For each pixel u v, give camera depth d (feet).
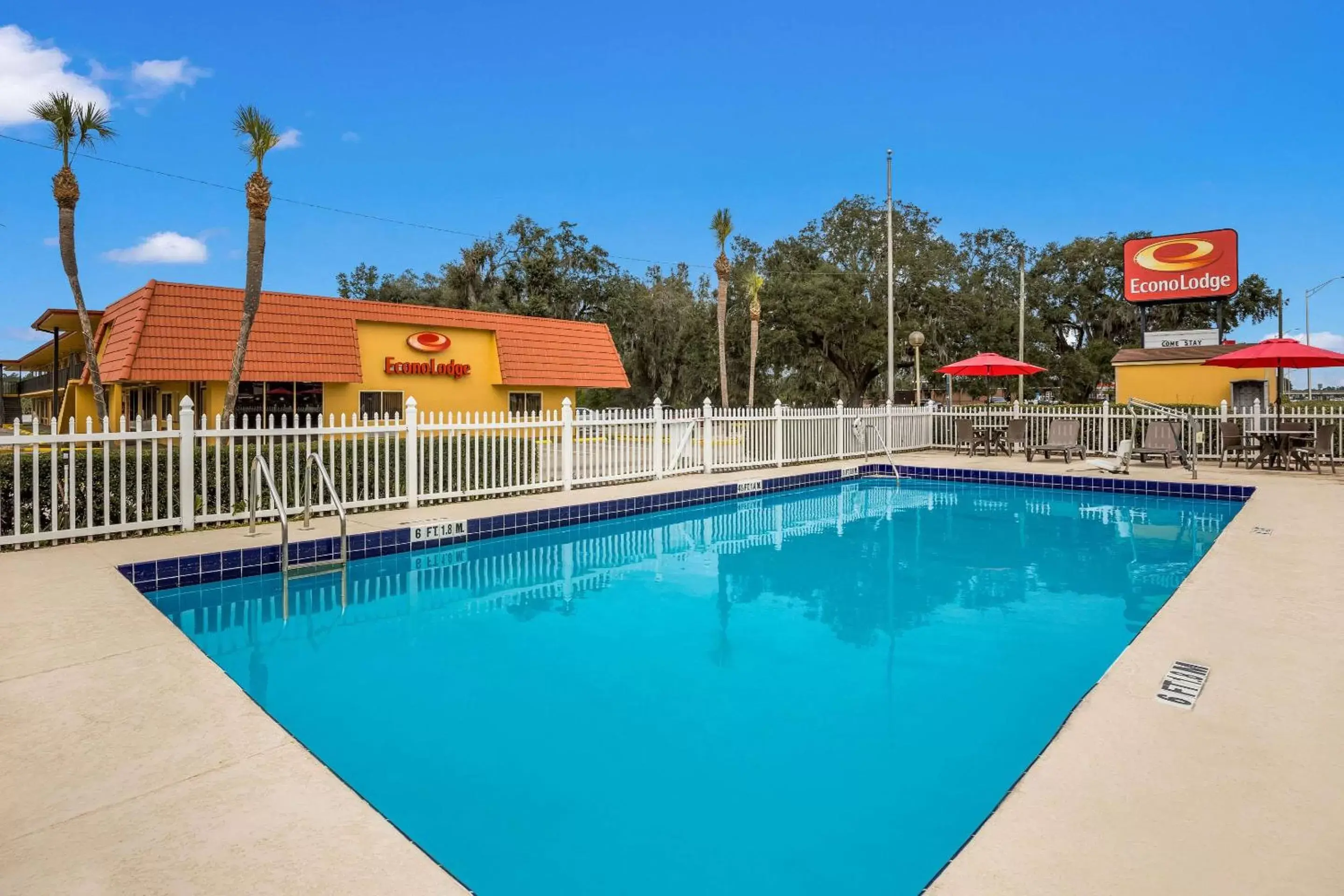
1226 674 12.96
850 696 15.20
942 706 14.65
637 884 9.13
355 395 61.57
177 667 13.88
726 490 42.29
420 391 66.44
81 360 77.15
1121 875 7.39
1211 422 54.03
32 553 23.36
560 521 33.81
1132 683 12.59
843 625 20.16
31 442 23.94
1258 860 7.64
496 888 9.08
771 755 12.67
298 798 9.33
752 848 9.95
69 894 7.30
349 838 8.43
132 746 10.72
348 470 32.96
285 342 56.24
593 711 14.52
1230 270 75.97
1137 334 157.28
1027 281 162.81
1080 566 27.04
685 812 10.83
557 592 23.90
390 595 23.53
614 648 18.30
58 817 8.80
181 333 51.72
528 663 17.25
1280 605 17.22
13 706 12.09
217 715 11.84
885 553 29.63
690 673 16.55
